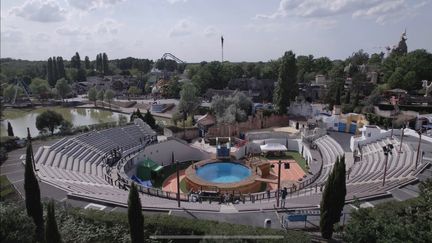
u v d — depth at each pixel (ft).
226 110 298.15
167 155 218.18
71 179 140.87
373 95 330.13
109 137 217.56
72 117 438.40
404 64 431.84
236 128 281.33
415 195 108.37
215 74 522.06
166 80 630.33
